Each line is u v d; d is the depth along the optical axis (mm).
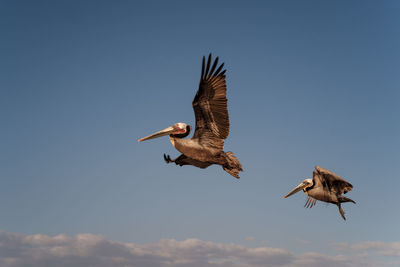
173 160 15328
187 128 14633
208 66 13148
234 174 14297
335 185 18328
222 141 13781
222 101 13383
